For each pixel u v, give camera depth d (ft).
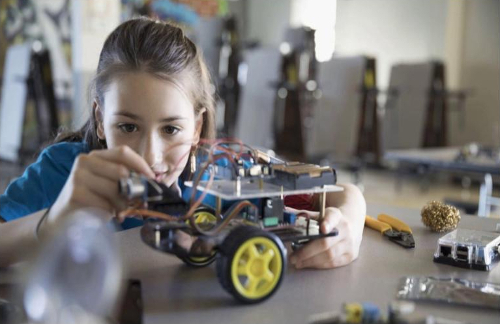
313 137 15.23
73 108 15.90
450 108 16.26
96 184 1.90
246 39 21.88
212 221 2.02
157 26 2.92
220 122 16.46
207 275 2.08
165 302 1.78
